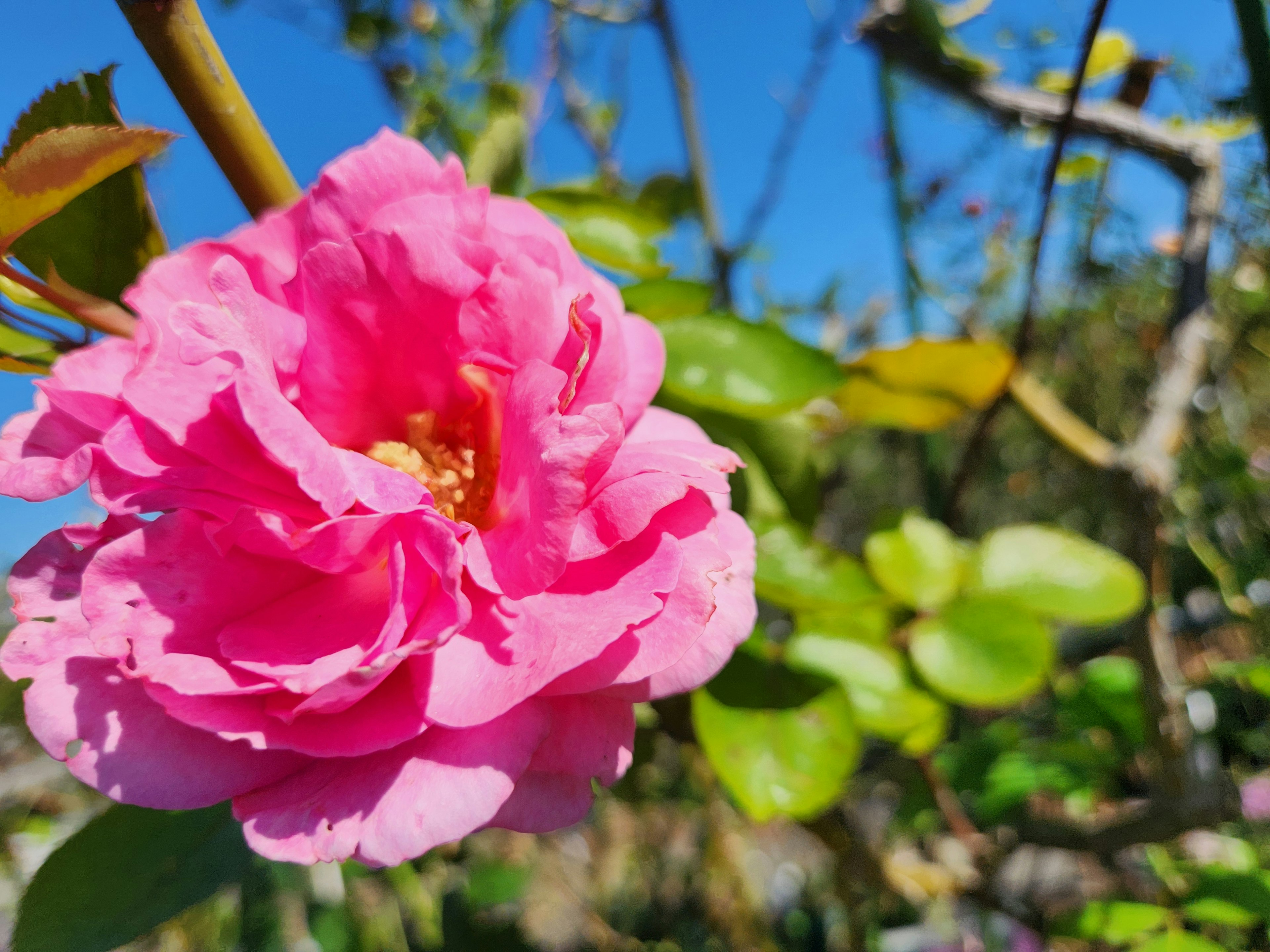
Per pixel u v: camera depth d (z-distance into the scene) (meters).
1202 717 0.27
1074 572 0.19
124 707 0.10
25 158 0.11
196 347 0.10
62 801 0.29
